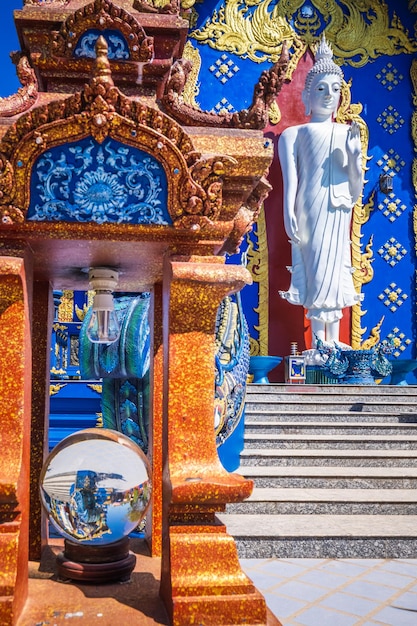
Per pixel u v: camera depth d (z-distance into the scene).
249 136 1.88
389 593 3.79
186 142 1.74
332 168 11.55
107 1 1.80
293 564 4.48
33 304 2.32
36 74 1.95
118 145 1.72
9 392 1.72
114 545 2.00
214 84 12.61
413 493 5.82
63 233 1.76
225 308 5.98
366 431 7.66
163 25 1.92
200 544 1.70
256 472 6.10
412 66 13.33
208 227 1.78
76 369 6.25
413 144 13.13
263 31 12.88
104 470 1.93
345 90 12.98
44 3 1.95
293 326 12.29
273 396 8.93
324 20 13.18
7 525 1.65
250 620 1.64
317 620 3.26
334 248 11.43
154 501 2.28
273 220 12.45
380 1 13.38
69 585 1.92
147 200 1.75
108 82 1.66
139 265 2.13
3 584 1.59
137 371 3.01
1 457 1.69
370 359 10.77
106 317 2.17
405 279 12.80
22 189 1.69
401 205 12.94
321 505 5.43
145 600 1.80
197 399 1.81
